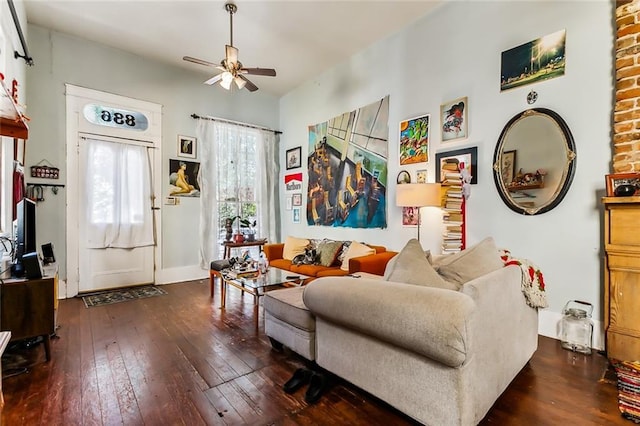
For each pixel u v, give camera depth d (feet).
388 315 4.85
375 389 5.51
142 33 13.21
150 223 15.40
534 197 9.23
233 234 17.56
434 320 4.36
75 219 13.52
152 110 15.55
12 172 9.88
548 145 8.96
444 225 11.05
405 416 5.41
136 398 5.98
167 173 15.97
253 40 13.75
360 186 14.80
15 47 10.00
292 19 12.24
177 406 5.73
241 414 5.49
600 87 8.11
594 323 8.15
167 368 7.12
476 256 6.31
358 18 12.25
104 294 13.61
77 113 13.60
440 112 11.64
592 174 8.25
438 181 11.62
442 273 6.17
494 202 10.14
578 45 8.46
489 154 10.27
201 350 8.05
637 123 7.39
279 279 10.69
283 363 7.35
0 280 7.32
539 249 9.18
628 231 7.22
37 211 12.66
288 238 16.14
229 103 18.20
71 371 7.00
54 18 12.19
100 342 8.56
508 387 6.20
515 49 9.66
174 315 10.83
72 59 13.48
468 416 4.53
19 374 6.88
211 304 12.16
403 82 12.94
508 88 9.80
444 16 11.48
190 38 13.56
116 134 14.53
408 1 11.33
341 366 6.12
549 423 5.15
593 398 5.83
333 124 16.29
